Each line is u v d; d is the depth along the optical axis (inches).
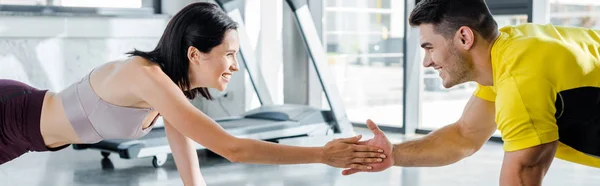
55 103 92.7
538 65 75.4
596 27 248.7
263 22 291.0
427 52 85.0
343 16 319.0
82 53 270.2
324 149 91.4
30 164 219.0
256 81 277.4
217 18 89.0
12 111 92.0
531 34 81.2
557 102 76.2
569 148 82.8
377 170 95.5
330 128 254.7
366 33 320.8
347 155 92.4
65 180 195.2
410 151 98.7
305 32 249.8
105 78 90.4
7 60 253.6
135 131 93.4
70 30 265.6
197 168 101.0
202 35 88.0
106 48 275.6
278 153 88.5
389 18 316.2
